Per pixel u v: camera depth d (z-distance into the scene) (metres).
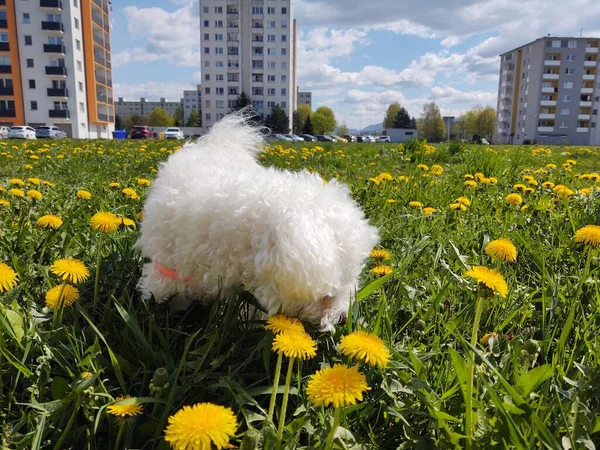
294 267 1.61
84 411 1.51
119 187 5.22
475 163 7.36
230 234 1.82
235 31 97.06
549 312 2.34
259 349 1.84
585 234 2.17
